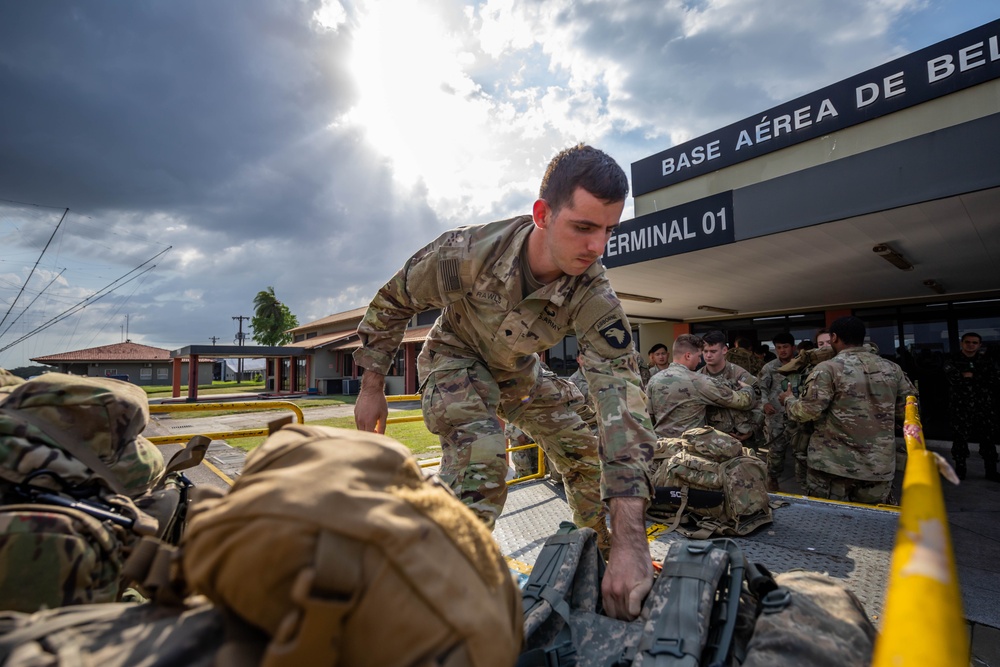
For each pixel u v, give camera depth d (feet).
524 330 6.75
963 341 21.68
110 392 4.44
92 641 2.11
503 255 6.54
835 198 14.99
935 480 3.12
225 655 1.86
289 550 1.83
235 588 1.91
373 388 7.71
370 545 1.92
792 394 18.52
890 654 1.72
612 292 6.50
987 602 8.81
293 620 1.72
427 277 6.95
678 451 11.80
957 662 1.60
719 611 4.01
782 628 3.33
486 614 2.10
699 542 4.54
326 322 138.51
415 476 2.54
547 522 11.83
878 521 11.12
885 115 20.29
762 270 22.86
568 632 4.26
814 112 21.91
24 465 3.84
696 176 26.11
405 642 1.87
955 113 18.74
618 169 5.51
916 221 15.88
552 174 5.80
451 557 2.14
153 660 1.87
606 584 4.71
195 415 62.23
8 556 3.30
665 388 15.05
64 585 3.47
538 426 8.18
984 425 21.04
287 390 137.59
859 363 13.97
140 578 2.53
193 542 2.13
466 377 6.94
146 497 5.01
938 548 2.23
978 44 17.83
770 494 13.19
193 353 94.63
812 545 9.88
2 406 4.12
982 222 16.01
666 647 3.50
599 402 5.98
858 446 13.71
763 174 23.95
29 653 1.96
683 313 39.11
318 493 2.01
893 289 28.17
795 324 36.65
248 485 2.21
